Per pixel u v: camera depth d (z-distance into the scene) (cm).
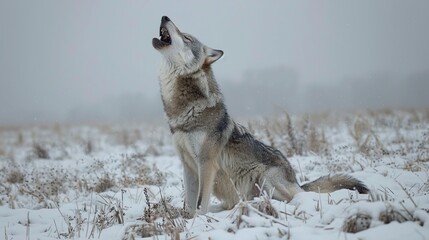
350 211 1159
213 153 1697
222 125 1722
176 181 2256
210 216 1368
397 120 3809
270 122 3603
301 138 2798
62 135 4831
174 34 1748
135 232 1288
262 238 1111
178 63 1731
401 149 2466
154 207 1523
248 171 1778
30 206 1883
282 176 1775
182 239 1220
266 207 1311
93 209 1742
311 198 1523
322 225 1196
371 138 2806
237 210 1334
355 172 2053
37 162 3053
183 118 1698
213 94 1736
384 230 1065
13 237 1373
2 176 2525
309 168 2370
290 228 1163
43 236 1382
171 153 3247
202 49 1800
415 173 1941
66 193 2083
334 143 3064
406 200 1291
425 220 1082
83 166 2745
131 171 2484
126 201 1819
